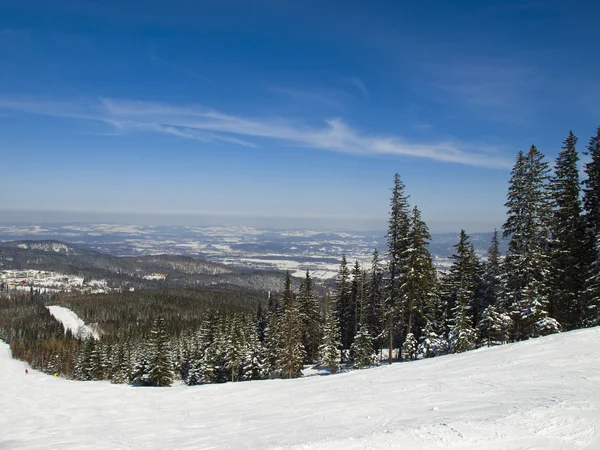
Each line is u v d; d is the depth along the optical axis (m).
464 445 8.52
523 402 10.84
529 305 26.73
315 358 50.59
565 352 16.44
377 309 42.44
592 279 24.92
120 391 21.77
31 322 143.25
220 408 15.94
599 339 17.53
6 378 30.06
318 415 12.73
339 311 48.75
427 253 30.52
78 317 159.25
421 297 31.56
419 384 15.12
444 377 15.67
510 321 29.33
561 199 27.38
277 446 9.80
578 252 27.20
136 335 90.50
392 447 8.72
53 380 29.00
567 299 28.64
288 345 41.00
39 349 97.75
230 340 47.28
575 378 12.82
